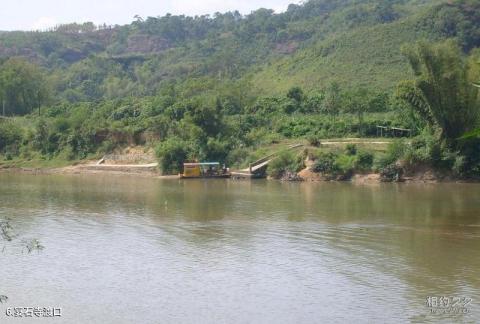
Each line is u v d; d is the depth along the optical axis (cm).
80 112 14112
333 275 4497
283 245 5353
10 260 4900
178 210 7106
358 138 11388
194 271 4619
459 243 5434
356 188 9025
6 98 17125
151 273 4581
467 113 9575
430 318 3706
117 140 12656
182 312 3850
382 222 6341
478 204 7444
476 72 9550
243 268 4684
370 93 13400
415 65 9994
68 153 12794
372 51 17125
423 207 7238
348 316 3750
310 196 8206
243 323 3681
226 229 6009
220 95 14525
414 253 5091
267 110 13925
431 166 9712
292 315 3781
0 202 7725
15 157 13150
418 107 10075
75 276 4525
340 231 5903
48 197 8219
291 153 10569
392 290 4181
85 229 6022
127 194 8544
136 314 3828
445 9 17562
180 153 11381
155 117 12988
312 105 13688
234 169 11038
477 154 9656
